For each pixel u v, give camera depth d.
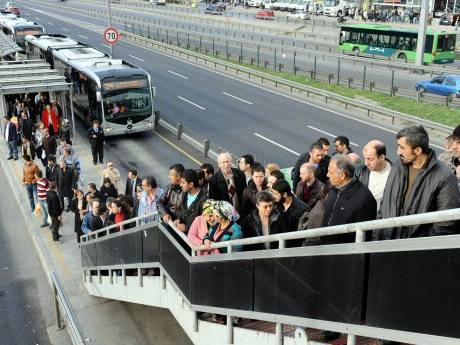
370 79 37.38
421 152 3.77
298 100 32.62
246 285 5.49
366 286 3.77
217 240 6.00
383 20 73.19
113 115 24.78
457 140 5.59
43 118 24.00
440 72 36.34
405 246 3.36
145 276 8.58
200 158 22.23
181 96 33.75
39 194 15.73
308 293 4.46
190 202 7.03
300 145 23.41
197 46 54.09
